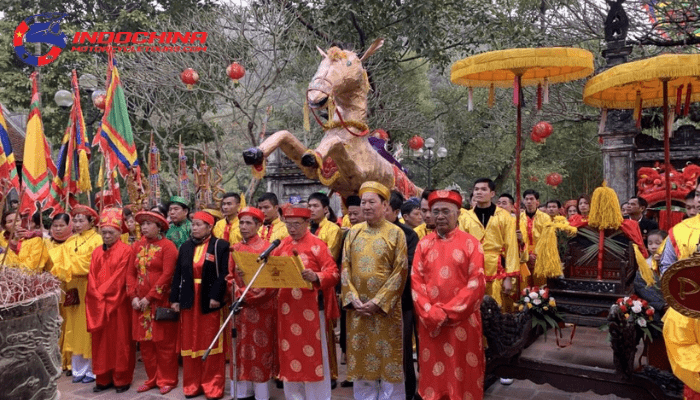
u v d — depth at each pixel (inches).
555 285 213.5
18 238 218.5
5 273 147.0
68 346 216.2
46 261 216.5
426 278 156.9
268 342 179.5
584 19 488.1
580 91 533.0
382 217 165.0
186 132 607.5
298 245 171.8
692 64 162.7
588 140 710.5
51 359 143.5
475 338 152.7
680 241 140.2
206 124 527.8
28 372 134.4
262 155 179.5
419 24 523.2
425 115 743.1
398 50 589.6
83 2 668.1
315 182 572.7
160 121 582.2
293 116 666.8
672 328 137.1
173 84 500.1
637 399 152.3
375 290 160.9
